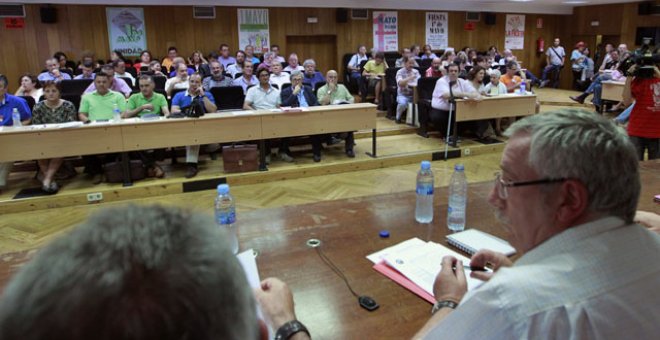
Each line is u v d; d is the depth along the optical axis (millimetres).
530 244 853
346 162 5027
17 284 378
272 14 9812
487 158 5523
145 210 444
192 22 9328
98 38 8852
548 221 810
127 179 4297
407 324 1137
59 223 3703
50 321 360
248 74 6309
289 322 1016
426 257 1433
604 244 748
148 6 9008
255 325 485
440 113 5930
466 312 775
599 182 752
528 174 819
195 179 4461
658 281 735
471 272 1191
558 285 723
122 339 366
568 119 799
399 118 6957
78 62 8805
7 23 8375
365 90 8555
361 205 1896
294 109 4789
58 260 383
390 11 10742
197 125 4391
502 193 898
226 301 412
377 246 1530
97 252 387
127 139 4195
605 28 12555
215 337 401
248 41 9742
